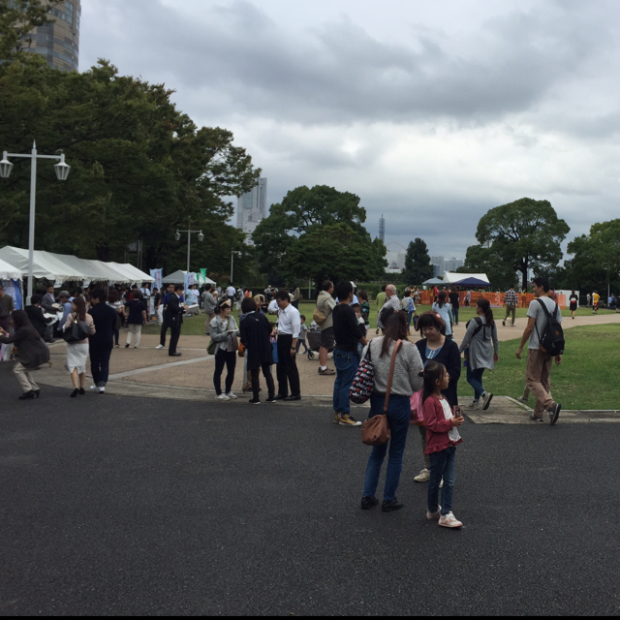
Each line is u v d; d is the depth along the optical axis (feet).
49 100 81.82
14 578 11.99
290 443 23.17
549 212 255.70
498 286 261.85
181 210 136.26
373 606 10.94
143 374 41.55
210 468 19.80
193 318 110.11
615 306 181.88
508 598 11.27
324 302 40.93
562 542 13.97
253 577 12.05
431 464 15.15
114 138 90.94
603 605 11.04
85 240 91.04
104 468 19.76
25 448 22.27
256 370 31.48
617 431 25.45
